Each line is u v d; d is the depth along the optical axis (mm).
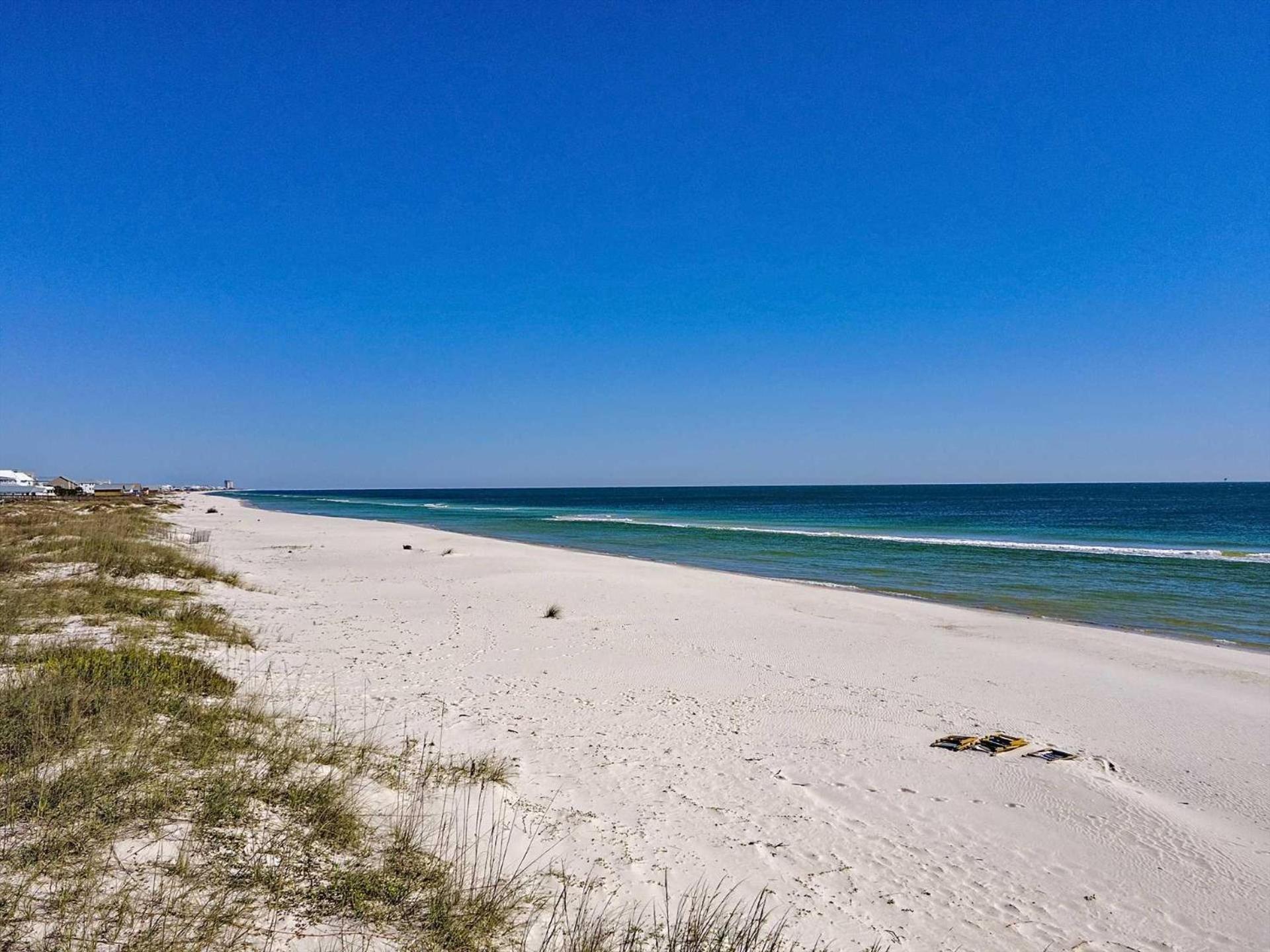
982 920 5312
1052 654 15039
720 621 17781
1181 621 19688
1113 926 5371
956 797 7566
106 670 7793
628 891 5160
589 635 15539
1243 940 5270
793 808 7070
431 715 9047
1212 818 7359
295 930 3961
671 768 7914
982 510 94688
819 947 4738
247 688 8867
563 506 124875
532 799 6660
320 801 5500
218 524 51906
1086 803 7539
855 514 86500
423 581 23703
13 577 15594
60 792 4820
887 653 14758
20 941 3424
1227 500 127938
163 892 4027
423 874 4824
